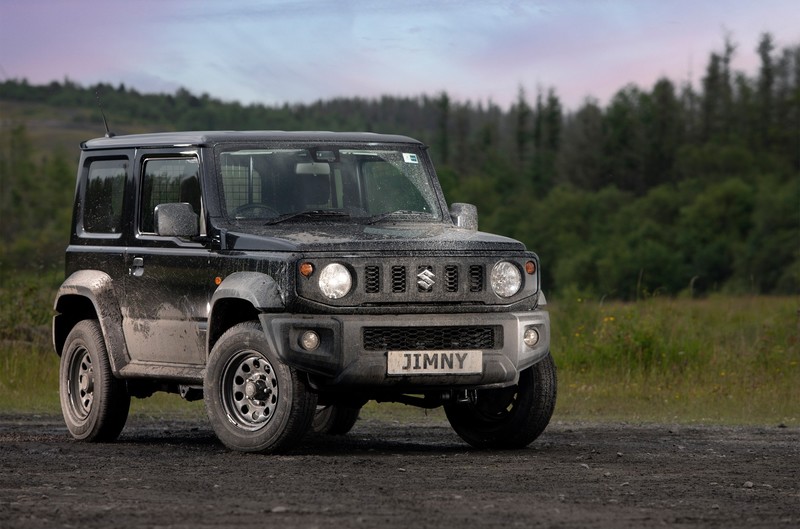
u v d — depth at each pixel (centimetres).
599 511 735
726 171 19425
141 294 1179
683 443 1232
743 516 727
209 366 1066
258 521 685
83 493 804
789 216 14188
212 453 1076
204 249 1112
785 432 1380
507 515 712
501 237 1112
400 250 1040
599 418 1616
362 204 1181
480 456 1066
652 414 1683
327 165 1173
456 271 1050
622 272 14675
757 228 14388
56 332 1314
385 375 1022
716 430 1407
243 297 1030
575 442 1244
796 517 727
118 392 1222
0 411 1639
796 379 2008
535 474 923
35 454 1074
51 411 1645
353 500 772
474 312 1057
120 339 1207
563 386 1983
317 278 1016
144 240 1182
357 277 1022
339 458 1025
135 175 1207
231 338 1052
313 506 745
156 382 1212
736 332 2503
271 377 1043
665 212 17050
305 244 1027
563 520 697
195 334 1117
